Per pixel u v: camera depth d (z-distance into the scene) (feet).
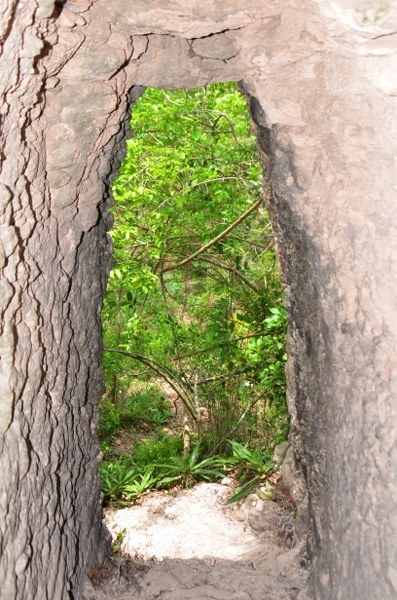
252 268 20.10
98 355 10.27
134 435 22.88
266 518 12.07
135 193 15.96
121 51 7.06
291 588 9.81
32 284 7.32
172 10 6.47
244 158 17.74
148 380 25.57
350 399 7.88
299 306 9.39
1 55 5.49
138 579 10.17
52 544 8.08
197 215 17.65
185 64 7.92
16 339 6.82
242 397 19.39
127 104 8.57
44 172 7.43
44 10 5.59
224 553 11.40
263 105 8.02
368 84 6.02
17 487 6.84
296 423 10.19
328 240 7.86
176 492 14.85
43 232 7.61
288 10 6.31
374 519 7.31
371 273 6.97
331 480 8.65
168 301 24.45
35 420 7.53
